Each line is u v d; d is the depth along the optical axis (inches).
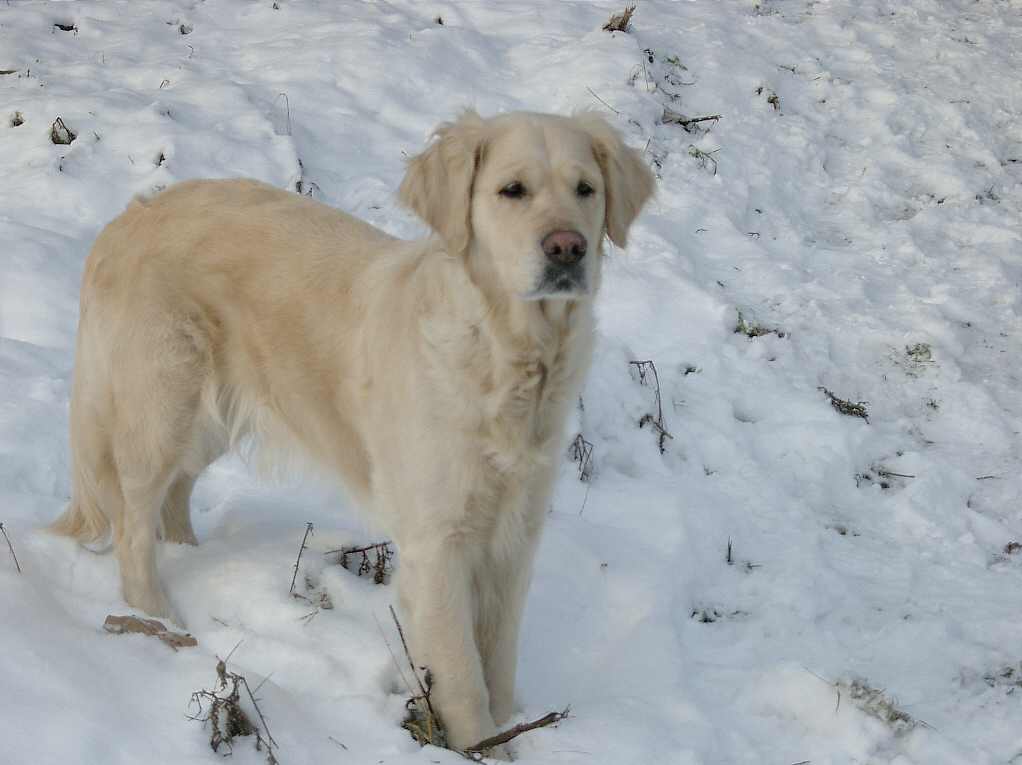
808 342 169.6
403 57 210.7
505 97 208.1
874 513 154.8
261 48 215.9
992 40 262.1
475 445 131.3
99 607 135.3
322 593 141.0
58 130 178.2
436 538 132.3
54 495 146.5
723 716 136.3
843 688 136.5
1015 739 134.3
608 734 132.3
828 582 146.7
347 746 129.1
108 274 140.2
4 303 159.6
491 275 131.0
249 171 176.7
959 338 171.2
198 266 139.0
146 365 138.4
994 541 152.6
